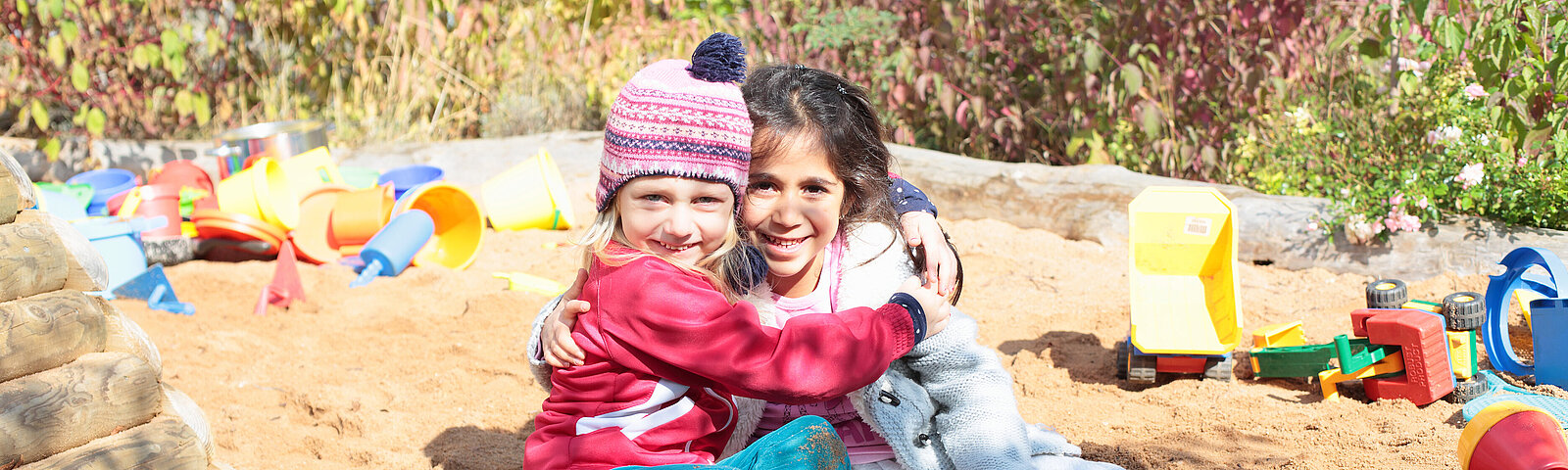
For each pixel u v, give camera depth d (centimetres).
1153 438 354
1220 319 400
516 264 663
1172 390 400
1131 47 662
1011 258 619
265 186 655
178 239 658
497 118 959
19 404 195
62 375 204
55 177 906
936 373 251
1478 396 361
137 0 923
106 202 702
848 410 248
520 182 742
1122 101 666
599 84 963
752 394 210
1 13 878
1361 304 500
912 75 752
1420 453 316
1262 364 400
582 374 218
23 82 891
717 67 208
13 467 193
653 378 214
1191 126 681
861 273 242
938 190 710
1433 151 557
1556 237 503
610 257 212
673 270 209
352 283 602
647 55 964
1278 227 573
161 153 922
